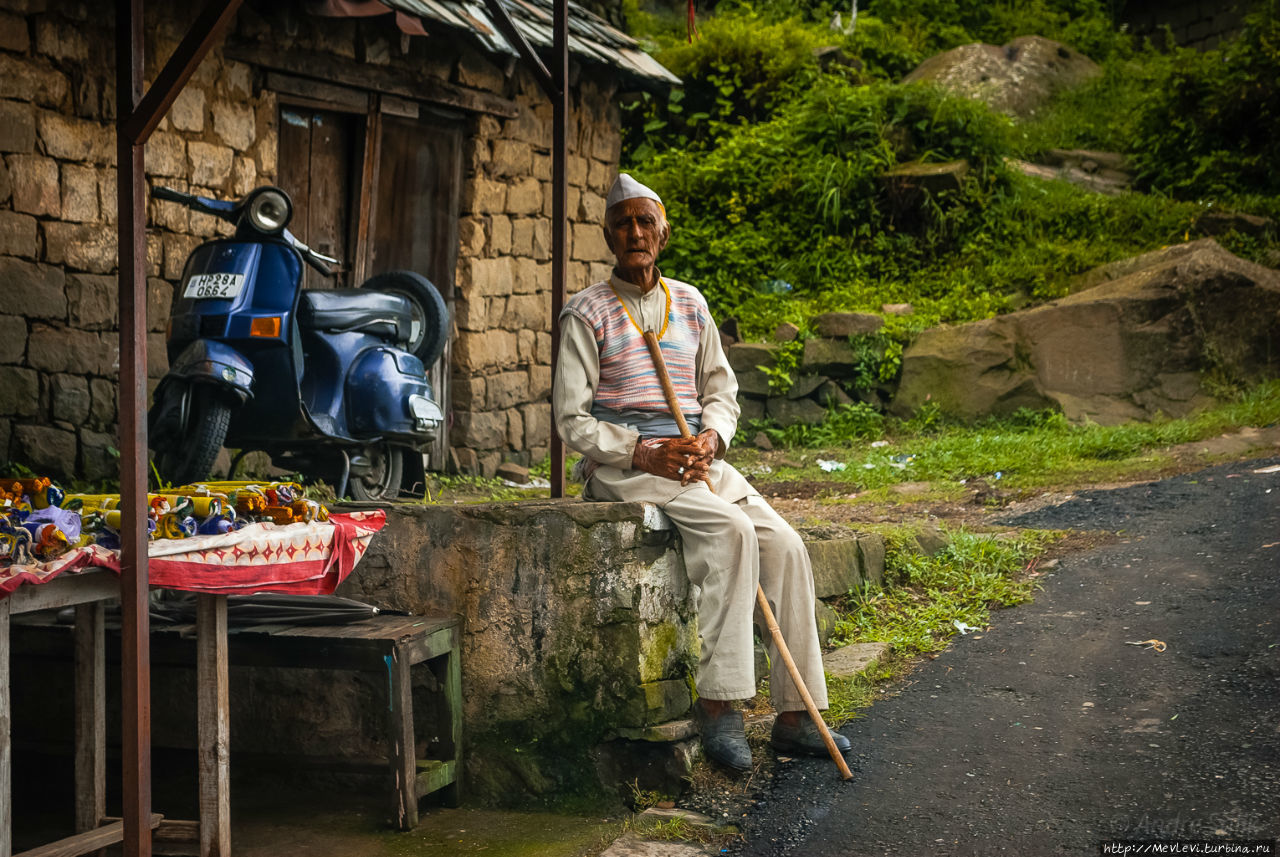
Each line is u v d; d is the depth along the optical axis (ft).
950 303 36.01
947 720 12.28
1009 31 63.67
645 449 11.60
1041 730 11.80
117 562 8.39
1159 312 30.73
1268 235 37.17
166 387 15.55
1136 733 11.46
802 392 32.86
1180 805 10.00
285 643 10.88
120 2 8.19
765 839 10.24
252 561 9.37
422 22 22.95
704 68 49.96
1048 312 31.48
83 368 18.54
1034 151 48.44
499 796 11.80
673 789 11.33
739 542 11.21
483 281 26.30
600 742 11.58
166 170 19.43
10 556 7.88
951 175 40.06
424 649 11.15
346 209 23.54
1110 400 30.32
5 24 17.30
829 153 42.63
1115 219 39.55
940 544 17.48
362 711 12.41
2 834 8.04
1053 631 14.43
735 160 43.68
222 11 7.98
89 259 18.58
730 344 34.35
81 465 18.57
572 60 27.30
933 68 56.85
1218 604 14.48
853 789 10.94
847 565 15.69
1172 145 45.01
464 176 26.07
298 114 22.33
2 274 17.37
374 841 10.69
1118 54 61.36
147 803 8.34
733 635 11.18
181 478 15.37
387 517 12.25
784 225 41.81
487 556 11.88
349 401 17.46
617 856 9.95
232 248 16.31
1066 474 23.59
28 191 17.69
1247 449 24.43
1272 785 10.09
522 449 27.78
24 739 11.89
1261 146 43.29
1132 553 17.03
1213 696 12.00
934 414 31.55
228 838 9.71
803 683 11.49
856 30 59.41
